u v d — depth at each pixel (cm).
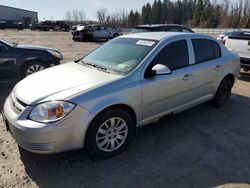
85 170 328
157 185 303
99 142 340
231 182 309
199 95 475
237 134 431
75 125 310
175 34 445
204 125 461
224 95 553
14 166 333
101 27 2484
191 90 450
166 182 308
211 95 510
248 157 363
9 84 695
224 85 539
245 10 7019
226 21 7300
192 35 462
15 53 667
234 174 324
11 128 319
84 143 329
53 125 297
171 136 418
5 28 5053
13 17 7794
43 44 1995
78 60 461
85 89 323
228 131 441
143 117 385
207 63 475
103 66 402
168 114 425
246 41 777
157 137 414
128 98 350
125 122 357
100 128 335
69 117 304
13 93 360
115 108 344
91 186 300
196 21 8294
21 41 2205
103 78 352
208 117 496
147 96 375
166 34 447
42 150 303
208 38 495
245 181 311
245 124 470
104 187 298
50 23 4775
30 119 304
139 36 451
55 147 306
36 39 2508
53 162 342
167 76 398
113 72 376
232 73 545
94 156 344
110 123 344
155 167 336
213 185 304
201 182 308
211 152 373
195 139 410
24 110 310
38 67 704
